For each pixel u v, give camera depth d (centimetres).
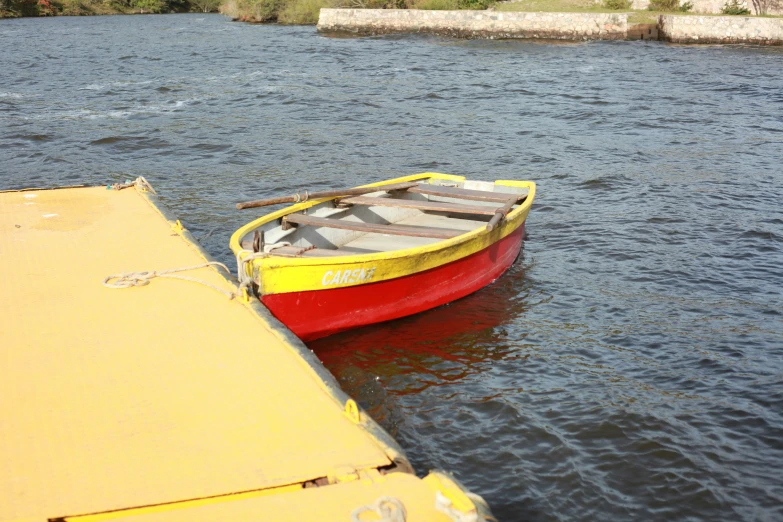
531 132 1972
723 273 1058
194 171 1606
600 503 585
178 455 444
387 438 464
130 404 502
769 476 618
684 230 1232
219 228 1234
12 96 2441
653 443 658
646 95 2441
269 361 569
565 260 1110
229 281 726
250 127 2014
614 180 1528
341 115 2167
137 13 7219
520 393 738
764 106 2264
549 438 664
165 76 2862
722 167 1628
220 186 1491
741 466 630
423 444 652
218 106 2295
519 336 862
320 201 956
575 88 2572
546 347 838
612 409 710
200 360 568
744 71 2873
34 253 804
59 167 1623
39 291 700
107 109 2244
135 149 1786
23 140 1850
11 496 402
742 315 926
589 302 961
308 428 475
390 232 879
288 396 516
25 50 3722
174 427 475
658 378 776
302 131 1972
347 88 2586
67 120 2081
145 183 1095
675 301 968
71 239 853
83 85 2666
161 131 1956
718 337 866
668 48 3572
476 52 3491
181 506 398
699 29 3731
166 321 639
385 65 3102
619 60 3200
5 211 963
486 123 2075
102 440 459
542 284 1016
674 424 688
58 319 639
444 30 4156
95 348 585
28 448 449
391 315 863
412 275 852
